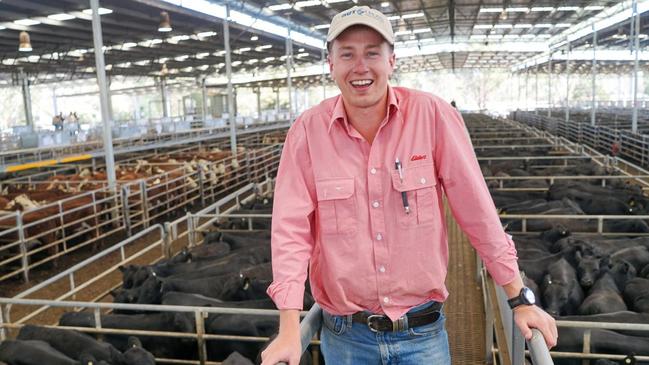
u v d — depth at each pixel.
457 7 24.78
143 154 24.05
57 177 15.33
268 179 12.52
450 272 7.14
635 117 19.72
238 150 20.70
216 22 20.92
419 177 1.82
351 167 1.83
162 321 5.32
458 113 1.91
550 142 19.66
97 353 4.78
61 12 17.36
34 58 27.66
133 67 34.84
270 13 23.11
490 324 4.76
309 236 1.83
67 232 11.16
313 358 4.72
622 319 4.87
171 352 5.26
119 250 10.68
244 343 5.05
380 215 1.83
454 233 8.85
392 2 22.52
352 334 1.92
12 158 18.55
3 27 18.77
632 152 19.33
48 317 7.52
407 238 1.83
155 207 12.80
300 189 1.85
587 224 8.31
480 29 32.75
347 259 1.84
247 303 5.61
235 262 7.11
